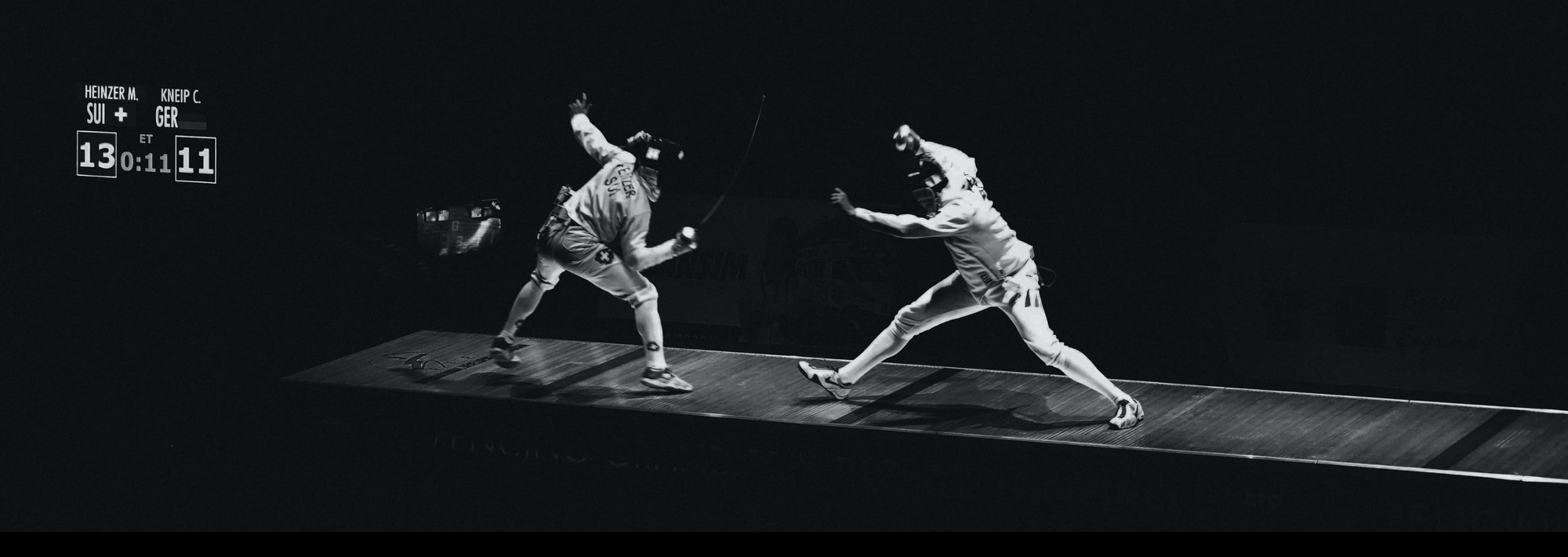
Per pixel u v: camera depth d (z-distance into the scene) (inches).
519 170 270.2
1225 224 230.8
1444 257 218.1
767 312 259.1
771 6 248.1
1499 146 211.8
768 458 210.2
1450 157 215.0
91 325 285.9
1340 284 225.0
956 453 200.8
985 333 252.1
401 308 281.1
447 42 269.3
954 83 240.2
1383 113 217.6
